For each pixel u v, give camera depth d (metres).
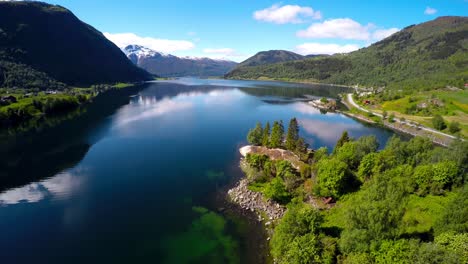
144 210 55.19
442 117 136.62
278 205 53.81
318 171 57.16
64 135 108.38
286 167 63.41
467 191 37.22
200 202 58.06
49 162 80.75
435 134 119.12
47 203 57.91
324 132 122.31
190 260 41.44
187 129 120.25
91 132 112.88
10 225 50.03
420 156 65.06
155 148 93.69
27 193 62.25
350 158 62.72
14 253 42.72
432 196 52.38
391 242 29.92
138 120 136.38
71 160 82.38
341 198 52.56
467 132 117.56
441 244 31.66
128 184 66.81
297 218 37.78
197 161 81.88
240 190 60.91
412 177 55.91
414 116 151.25
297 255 33.38
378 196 37.81
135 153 88.69
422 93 197.75
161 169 75.88
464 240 30.27
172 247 44.31
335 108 185.88
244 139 105.81
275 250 37.88
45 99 164.00
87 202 58.31
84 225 50.25
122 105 182.75
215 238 46.25
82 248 44.12
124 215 53.50
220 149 93.25
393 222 32.16
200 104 194.25
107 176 71.31
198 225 49.97
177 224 50.44
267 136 89.06
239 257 41.66
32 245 44.66
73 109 164.62
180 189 64.06
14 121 128.12
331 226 42.25
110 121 133.38
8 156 85.31
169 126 125.25
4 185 66.06
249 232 47.47
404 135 124.25
